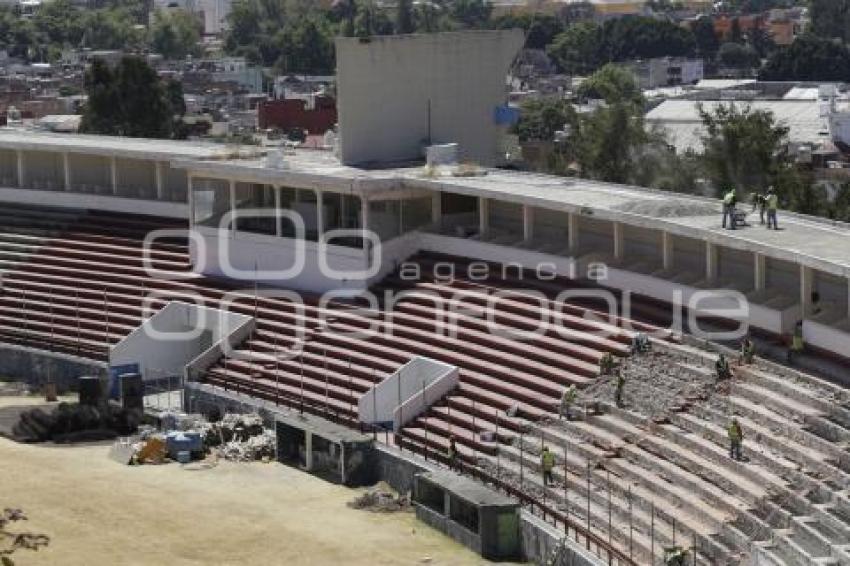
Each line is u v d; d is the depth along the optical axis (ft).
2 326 326.44
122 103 541.75
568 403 243.19
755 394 228.22
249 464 258.98
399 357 276.21
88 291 332.19
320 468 253.65
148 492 243.81
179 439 260.21
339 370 278.87
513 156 485.97
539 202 282.97
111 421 277.44
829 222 258.78
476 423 249.14
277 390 277.64
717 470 213.66
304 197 316.60
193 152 353.72
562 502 220.43
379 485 247.09
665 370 244.83
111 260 342.85
